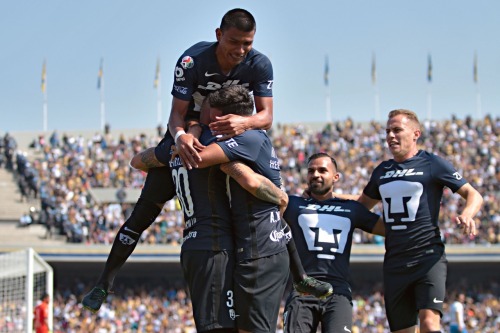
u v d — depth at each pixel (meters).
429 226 8.56
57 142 48.41
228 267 6.08
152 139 47.53
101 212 38.53
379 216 9.06
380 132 47.66
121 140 46.91
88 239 37.75
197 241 6.10
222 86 6.63
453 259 37.03
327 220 8.89
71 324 32.22
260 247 6.11
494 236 37.59
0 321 19.27
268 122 6.46
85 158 45.16
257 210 6.13
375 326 33.62
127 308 34.38
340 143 46.34
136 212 6.69
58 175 42.56
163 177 6.65
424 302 8.42
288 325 8.52
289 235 6.62
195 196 6.16
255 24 6.36
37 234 39.00
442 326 30.00
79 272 38.59
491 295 37.22
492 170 42.56
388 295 8.73
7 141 45.97
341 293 8.64
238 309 6.07
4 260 18.88
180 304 35.31
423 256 8.52
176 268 38.41
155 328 32.59
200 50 6.53
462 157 44.56
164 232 37.47
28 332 17.83
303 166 44.00
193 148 6.00
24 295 19.50
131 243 6.71
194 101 6.75
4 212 40.97
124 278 38.94
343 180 41.19
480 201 8.48
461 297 28.59
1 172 44.91
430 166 8.65
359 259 36.91
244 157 6.09
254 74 6.65
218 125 6.11
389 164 8.86
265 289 6.10
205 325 6.00
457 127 47.66
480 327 33.41
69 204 39.44
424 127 47.75
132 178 42.72
